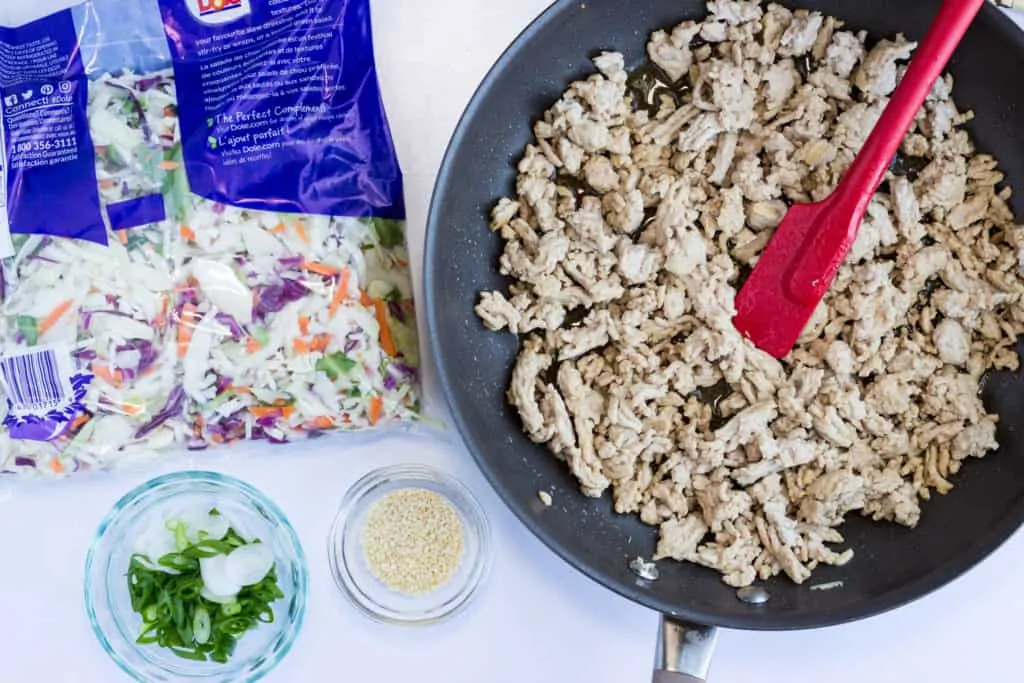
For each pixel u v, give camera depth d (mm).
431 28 692
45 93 668
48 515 677
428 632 675
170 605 656
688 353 642
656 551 646
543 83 649
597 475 642
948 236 649
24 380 653
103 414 654
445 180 609
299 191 664
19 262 660
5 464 662
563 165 651
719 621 598
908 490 642
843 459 643
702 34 652
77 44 668
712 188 656
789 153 652
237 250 657
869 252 642
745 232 651
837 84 650
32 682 670
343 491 680
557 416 638
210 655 664
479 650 675
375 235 670
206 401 656
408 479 680
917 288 647
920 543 639
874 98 649
